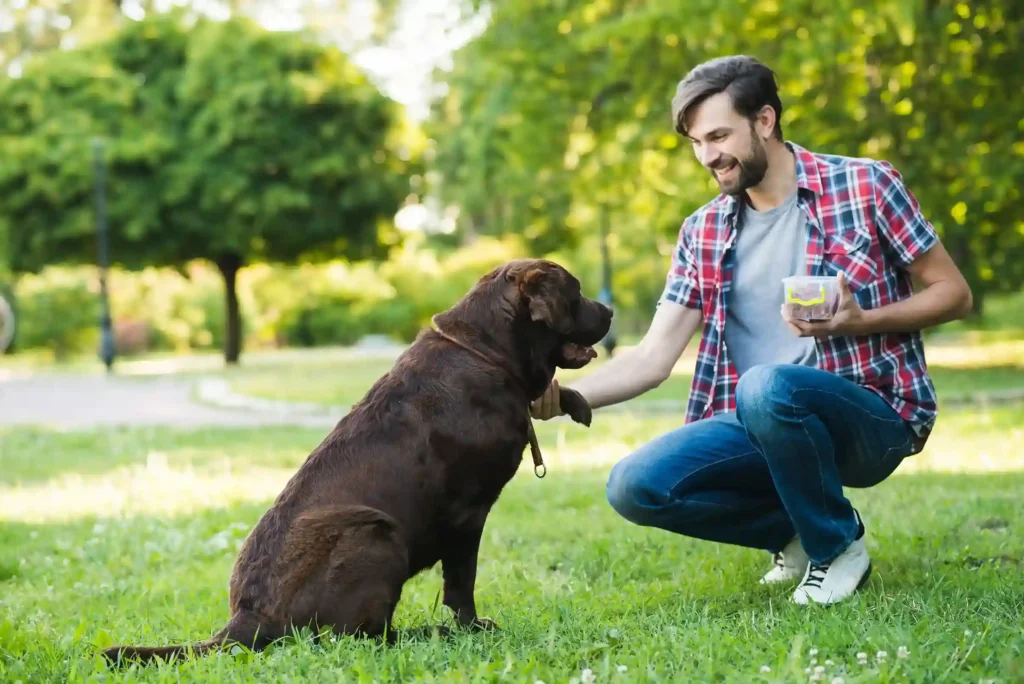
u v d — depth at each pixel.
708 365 4.32
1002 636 3.18
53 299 38.44
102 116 27.78
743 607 3.98
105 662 3.25
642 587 4.44
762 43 14.23
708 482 4.15
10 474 9.53
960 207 14.97
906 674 2.85
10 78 28.36
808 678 2.84
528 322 3.75
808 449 3.80
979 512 5.66
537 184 21.81
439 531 3.62
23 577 5.35
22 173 26.98
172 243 27.98
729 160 3.97
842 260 4.00
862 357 3.97
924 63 13.83
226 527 6.36
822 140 14.16
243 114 26.92
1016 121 14.02
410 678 3.07
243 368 26.27
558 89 17.25
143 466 9.61
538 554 5.31
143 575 5.25
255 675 3.08
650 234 34.59
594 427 11.33
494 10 18.06
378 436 3.53
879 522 5.48
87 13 44.28
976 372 16.22
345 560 3.33
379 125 28.64
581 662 3.23
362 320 42.44
